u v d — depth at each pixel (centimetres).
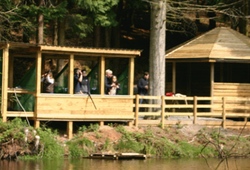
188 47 4812
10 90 3584
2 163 3209
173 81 4841
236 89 4612
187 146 3734
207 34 4897
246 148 3816
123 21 6525
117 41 5812
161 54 4094
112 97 3788
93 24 4947
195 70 4941
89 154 3516
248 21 5734
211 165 3384
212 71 4597
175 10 4591
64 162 3303
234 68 4881
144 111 4147
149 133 3741
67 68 3888
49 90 3669
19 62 5412
